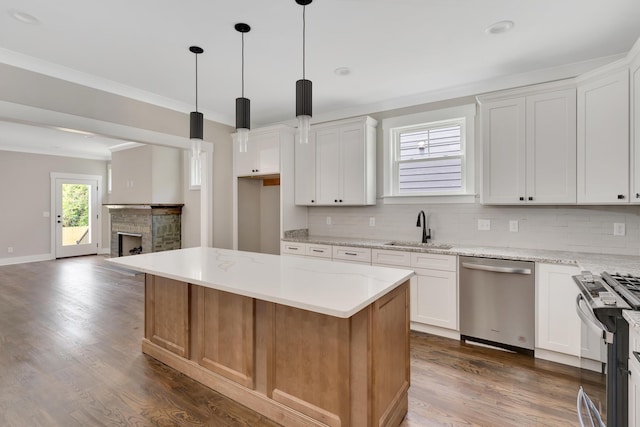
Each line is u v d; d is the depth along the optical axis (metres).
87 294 4.50
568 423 1.86
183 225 6.49
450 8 2.14
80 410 1.99
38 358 2.63
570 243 2.93
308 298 1.52
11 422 1.87
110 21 2.30
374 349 1.61
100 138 6.06
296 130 4.41
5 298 4.29
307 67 3.04
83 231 7.94
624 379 1.32
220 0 2.06
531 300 2.60
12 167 6.86
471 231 3.42
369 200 3.85
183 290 2.39
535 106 2.79
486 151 3.02
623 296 1.46
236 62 2.94
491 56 2.80
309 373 1.76
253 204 5.10
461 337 2.97
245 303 2.00
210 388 2.21
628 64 2.29
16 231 6.90
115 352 2.74
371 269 2.17
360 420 1.61
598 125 2.48
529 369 2.46
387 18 2.26
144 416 1.93
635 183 2.26
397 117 3.84
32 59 2.85
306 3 2.09
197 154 2.44
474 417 1.92
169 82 3.38
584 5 2.09
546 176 2.75
